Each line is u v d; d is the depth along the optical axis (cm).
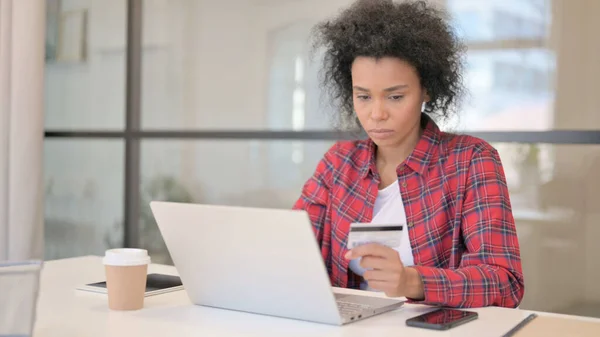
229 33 298
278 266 116
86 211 343
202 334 110
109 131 332
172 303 135
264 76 290
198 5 306
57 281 157
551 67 235
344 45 165
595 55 228
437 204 161
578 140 231
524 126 241
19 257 315
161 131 317
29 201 317
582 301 233
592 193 230
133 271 127
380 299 134
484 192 154
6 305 94
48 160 353
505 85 243
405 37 152
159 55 318
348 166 174
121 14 327
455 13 251
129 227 329
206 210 119
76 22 341
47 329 112
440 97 171
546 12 235
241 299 125
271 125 289
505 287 138
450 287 130
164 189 319
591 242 231
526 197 241
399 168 165
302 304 117
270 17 287
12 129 314
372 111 156
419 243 162
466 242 153
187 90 310
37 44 316
